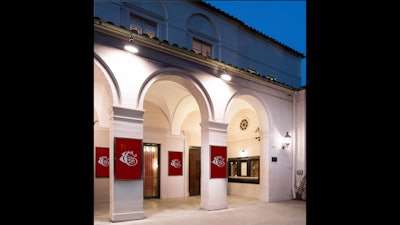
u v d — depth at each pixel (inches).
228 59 555.2
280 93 509.7
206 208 377.7
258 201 474.6
